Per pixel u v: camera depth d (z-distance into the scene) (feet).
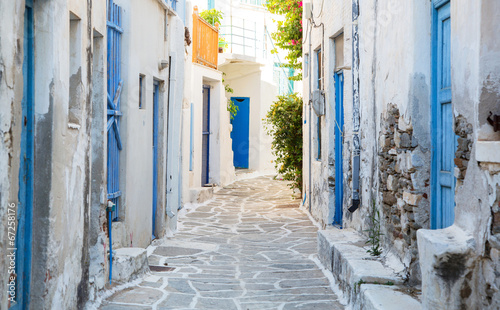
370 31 20.67
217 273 21.52
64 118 13.58
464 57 11.69
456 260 11.10
